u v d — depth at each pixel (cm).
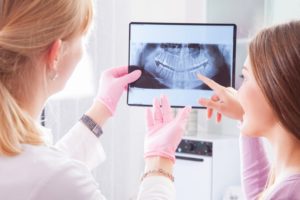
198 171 212
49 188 67
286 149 84
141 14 259
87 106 213
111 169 231
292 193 77
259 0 215
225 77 129
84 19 79
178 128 93
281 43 83
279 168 86
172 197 82
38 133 75
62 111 202
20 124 72
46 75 78
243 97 90
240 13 221
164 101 103
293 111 81
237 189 212
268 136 89
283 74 81
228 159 218
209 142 211
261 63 84
